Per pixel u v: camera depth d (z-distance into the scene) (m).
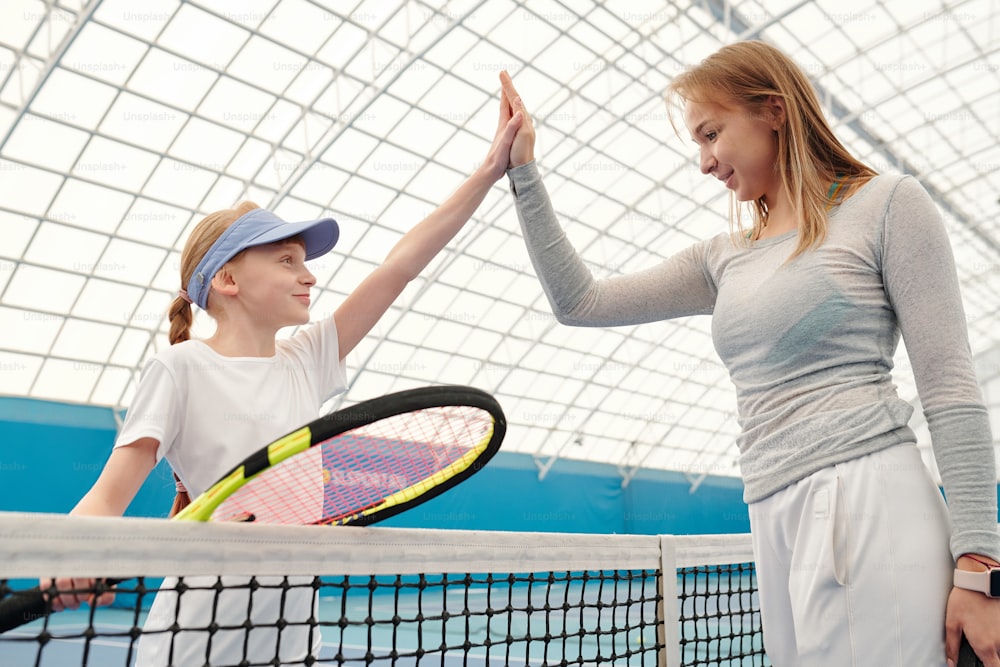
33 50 14.21
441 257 20.55
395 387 23.02
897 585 1.48
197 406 1.89
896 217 1.63
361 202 19.06
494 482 25.16
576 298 2.29
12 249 16.31
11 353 17.56
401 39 16.69
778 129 1.83
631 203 22.62
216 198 17.61
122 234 17.11
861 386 1.63
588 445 28.55
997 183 24.42
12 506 17.19
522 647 10.15
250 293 2.06
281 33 15.58
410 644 11.03
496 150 2.38
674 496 30.88
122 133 15.70
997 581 1.38
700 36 19.33
